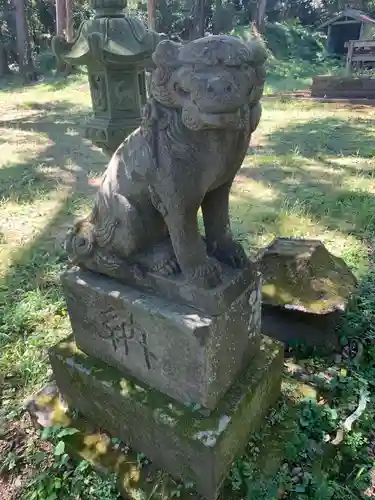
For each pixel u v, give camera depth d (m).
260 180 5.26
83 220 2.05
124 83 2.88
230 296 1.69
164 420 1.73
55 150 6.74
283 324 2.54
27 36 15.85
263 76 1.40
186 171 1.50
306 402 2.11
